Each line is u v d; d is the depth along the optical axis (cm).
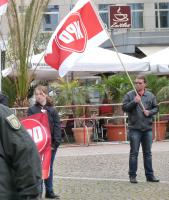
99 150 1808
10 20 2247
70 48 1266
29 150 447
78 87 2059
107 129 2031
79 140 1950
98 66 2172
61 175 1334
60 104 2023
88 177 1298
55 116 1037
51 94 2106
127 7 3981
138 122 1191
